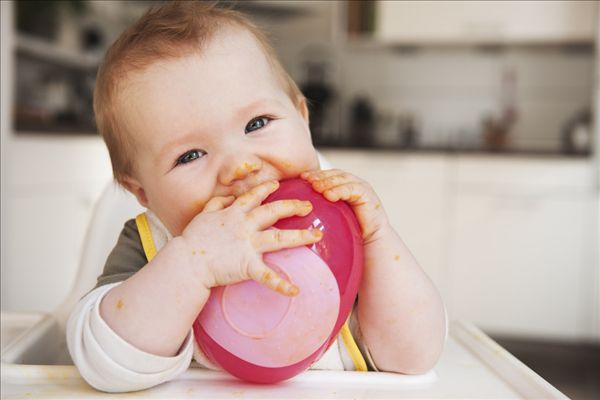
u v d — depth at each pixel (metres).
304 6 3.02
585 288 2.57
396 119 3.32
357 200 0.51
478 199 2.62
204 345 0.48
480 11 2.90
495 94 3.23
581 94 3.13
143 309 0.46
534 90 3.18
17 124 2.12
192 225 0.48
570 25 2.83
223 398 0.46
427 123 3.30
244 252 0.45
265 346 0.46
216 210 0.49
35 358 0.64
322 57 3.37
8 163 2.00
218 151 0.52
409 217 2.67
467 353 0.61
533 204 2.58
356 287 0.48
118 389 0.47
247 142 0.52
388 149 2.66
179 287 0.46
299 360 0.46
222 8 0.65
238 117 0.52
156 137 0.52
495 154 2.59
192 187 0.52
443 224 2.65
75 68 3.20
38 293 2.19
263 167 0.52
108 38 3.42
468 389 0.50
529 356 2.50
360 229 0.51
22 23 2.64
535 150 2.57
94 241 0.90
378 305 0.54
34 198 2.15
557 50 3.15
